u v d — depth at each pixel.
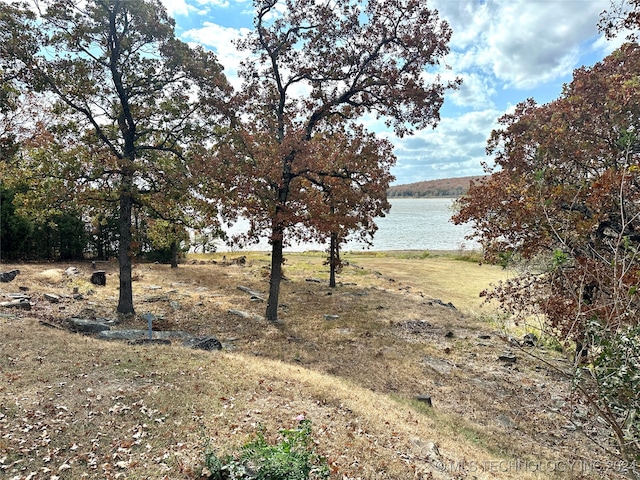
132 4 14.20
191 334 14.14
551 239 10.42
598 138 11.03
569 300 9.66
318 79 17.28
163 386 8.02
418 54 16.28
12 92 14.11
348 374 11.78
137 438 6.22
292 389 8.81
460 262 41.94
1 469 5.30
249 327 16.02
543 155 11.34
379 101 17.27
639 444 4.05
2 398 6.99
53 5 13.48
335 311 19.42
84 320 12.91
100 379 8.14
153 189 15.76
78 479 5.24
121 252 15.82
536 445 8.67
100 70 14.79
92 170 14.48
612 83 10.89
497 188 13.07
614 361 3.71
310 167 15.84
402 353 13.96
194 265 31.52
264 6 16.81
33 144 15.56
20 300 14.45
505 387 11.73
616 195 8.73
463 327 17.52
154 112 15.84
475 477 6.60
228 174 15.45
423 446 7.35
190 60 15.42
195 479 5.35
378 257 45.94
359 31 16.34
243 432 6.56
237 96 16.28
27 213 15.96
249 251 50.34
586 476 7.29
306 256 43.03
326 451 6.39
